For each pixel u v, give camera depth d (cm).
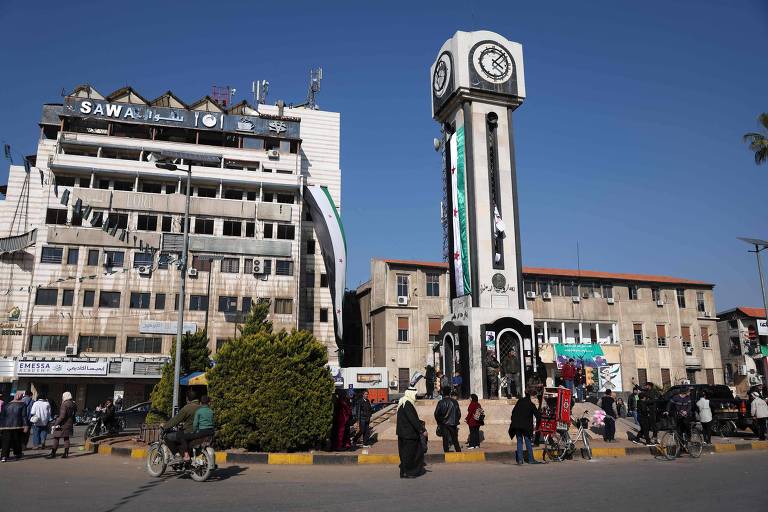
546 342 5488
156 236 4797
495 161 2830
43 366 4384
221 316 4809
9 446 1686
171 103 5350
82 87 5194
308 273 5412
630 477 1291
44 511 918
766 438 2305
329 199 5350
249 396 1734
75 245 4681
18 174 4906
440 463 1644
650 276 6009
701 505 949
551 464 1591
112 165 4884
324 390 1786
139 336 4656
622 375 5484
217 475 1385
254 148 5431
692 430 1769
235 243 4950
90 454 1891
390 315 5056
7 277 4728
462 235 2755
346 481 1278
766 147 3906
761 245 3488
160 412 2481
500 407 2278
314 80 6738
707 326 5919
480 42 2881
